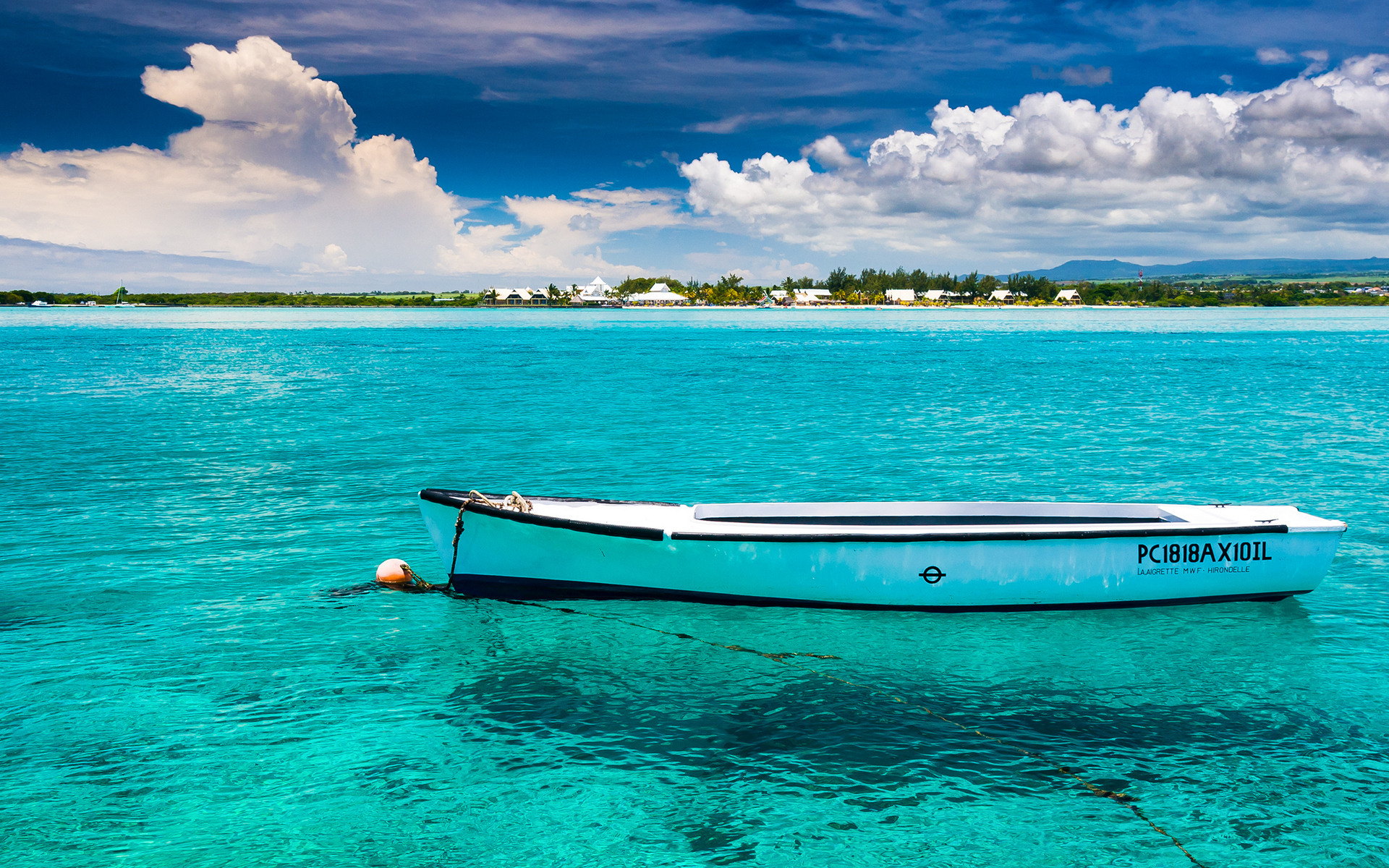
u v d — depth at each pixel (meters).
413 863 6.87
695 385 45.12
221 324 140.38
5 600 12.29
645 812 7.53
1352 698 9.65
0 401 35.91
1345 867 6.88
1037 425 29.91
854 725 9.04
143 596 12.53
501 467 22.50
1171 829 7.32
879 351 75.94
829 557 11.48
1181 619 11.76
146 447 25.09
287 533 15.82
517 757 8.38
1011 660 10.55
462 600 12.45
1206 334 104.00
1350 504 18.31
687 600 11.98
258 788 7.81
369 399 37.78
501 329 126.12
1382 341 86.56
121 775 7.97
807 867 6.86
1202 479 21.00
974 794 7.82
